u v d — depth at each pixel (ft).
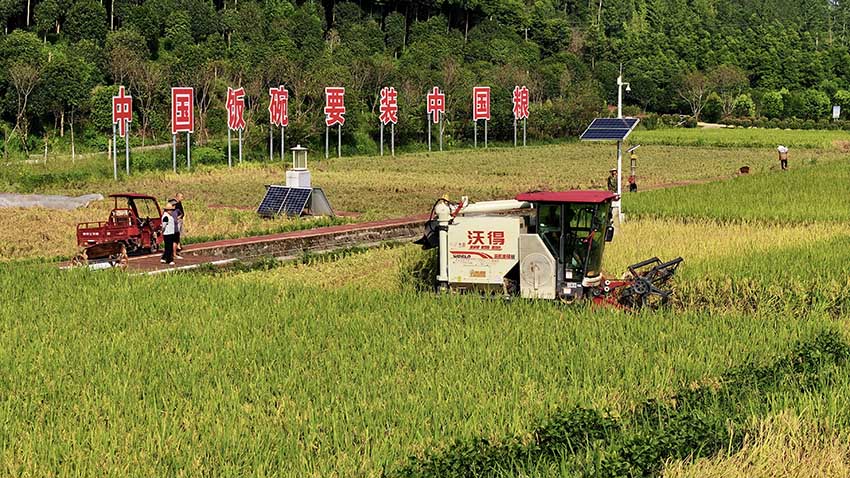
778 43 526.16
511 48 420.36
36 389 42.80
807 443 37.01
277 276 81.71
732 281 68.03
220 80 290.56
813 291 66.49
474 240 67.21
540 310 59.82
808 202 123.75
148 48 302.66
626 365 46.19
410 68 339.98
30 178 181.68
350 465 34.14
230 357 48.57
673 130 370.12
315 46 349.00
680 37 516.73
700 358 47.55
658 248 81.82
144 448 35.73
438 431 37.29
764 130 372.99
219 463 34.37
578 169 221.25
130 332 54.90
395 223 118.62
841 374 45.73
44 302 62.80
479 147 312.91
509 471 34.14
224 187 174.19
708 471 34.22
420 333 54.19
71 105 254.88
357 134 296.10
